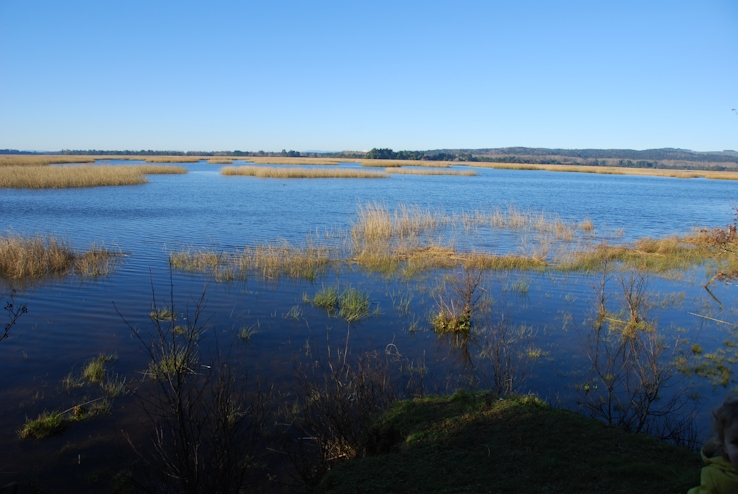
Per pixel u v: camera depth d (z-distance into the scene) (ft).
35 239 44.96
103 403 19.90
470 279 34.17
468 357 25.84
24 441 17.43
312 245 52.42
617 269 46.39
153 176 166.81
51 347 25.70
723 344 28.19
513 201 116.98
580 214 95.35
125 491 14.87
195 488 13.14
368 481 13.06
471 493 12.20
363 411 17.72
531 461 13.58
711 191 174.19
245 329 29.07
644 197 140.15
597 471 13.03
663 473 12.82
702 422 19.26
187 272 42.04
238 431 17.83
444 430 15.62
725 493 7.97
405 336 28.81
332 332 29.12
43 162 209.15
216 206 90.53
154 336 27.35
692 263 50.67
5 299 33.73
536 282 41.78
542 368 24.54
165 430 17.94
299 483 15.23
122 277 40.04
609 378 22.75
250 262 45.39
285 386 21.72
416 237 62.34
